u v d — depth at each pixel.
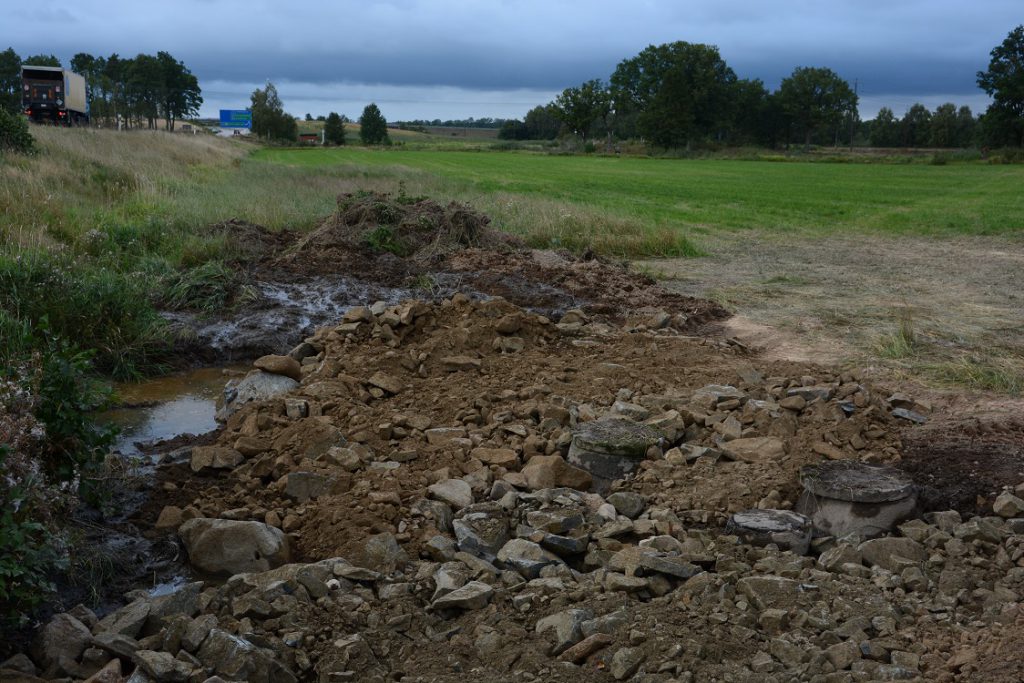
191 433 7.27
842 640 3.83
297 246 14.01
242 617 4.00
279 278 11.96
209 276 11.31
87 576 4.62
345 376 7.70
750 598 4.17
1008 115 94.62
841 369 8.47
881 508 5.13
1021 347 9.19
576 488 5.74
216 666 3.56
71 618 3.84
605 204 27.78
